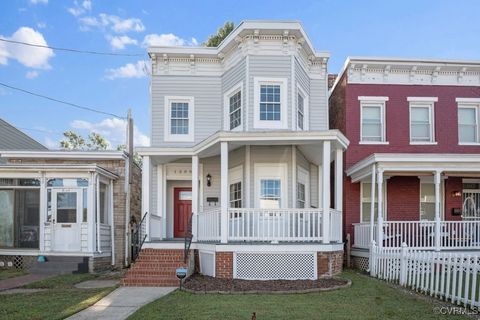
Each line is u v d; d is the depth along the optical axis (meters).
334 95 19.72
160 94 16.86
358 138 17.50
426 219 17.41
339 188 13.90
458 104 17.97
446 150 17.64
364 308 8.20
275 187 14.73
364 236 15.66
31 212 16.25
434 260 9.56
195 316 7.61
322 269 12.36
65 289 11.34
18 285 12.02
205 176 16.44
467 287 8.26
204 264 13.55
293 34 15.22
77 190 16.09
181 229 16.97
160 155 14.83
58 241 15.80
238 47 15.73
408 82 17.83
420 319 7.27
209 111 16.86
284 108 15.09
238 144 13.40
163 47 16.70
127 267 16.83
